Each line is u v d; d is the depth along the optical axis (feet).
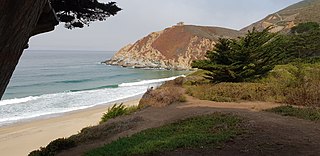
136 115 40.06
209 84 57.62
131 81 179.32
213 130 25.77
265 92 46.29
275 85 48.11
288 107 34.96
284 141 21.56
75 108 87.92
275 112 33.40
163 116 37.35
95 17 16.44
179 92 50.65
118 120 38.52
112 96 112.98
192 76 69.67
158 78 201.05
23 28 7.42
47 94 121.39
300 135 23.16
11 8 6.54
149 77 208.85
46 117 75.61
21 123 69.82
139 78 200.34
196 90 52.44
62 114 78.89
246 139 22.29
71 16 15.30
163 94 48.93
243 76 56.44
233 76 54.85
